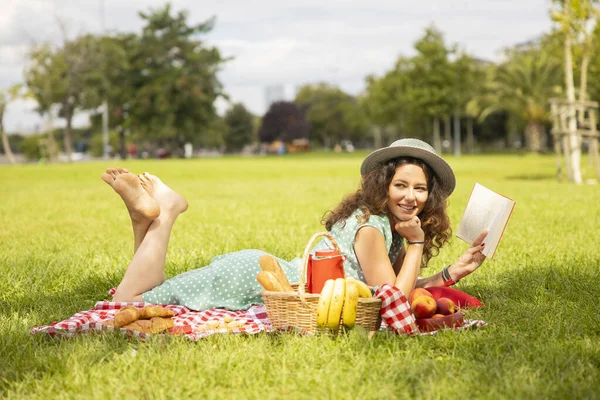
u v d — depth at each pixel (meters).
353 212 4.44
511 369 3.32
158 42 78.81
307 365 3.43
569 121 20.75
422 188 4.36
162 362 3.45
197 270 4.78
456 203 13.89
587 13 19.97
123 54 73.19
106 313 4.41
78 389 3.19
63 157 89.25
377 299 3.93
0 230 10.18
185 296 4.65
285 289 4.19
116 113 78.62
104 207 14.14
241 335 4.04
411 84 63.97
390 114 73.81
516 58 59.69
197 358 3.54
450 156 61.41
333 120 122.00
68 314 4.84
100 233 9.75
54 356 3.57
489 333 4.02
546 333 4.02
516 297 5.19
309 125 124.31
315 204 14.20
